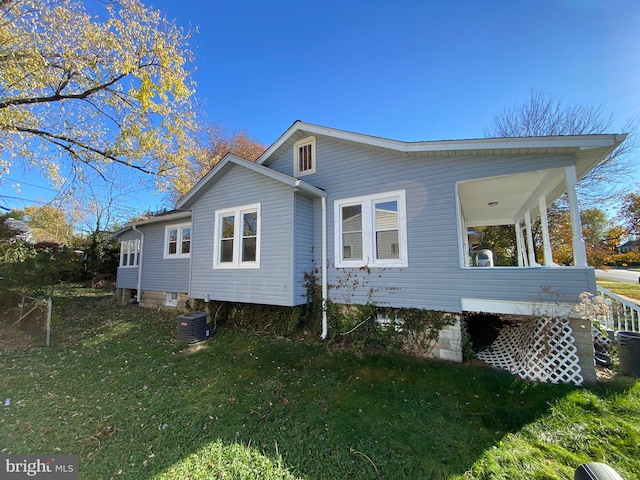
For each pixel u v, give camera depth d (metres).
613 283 15.15
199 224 7.79
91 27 6.82
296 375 4.59
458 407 3.53
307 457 2.66
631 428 2.98
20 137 7.94
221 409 3.56
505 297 4.67
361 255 6.21
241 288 6.84
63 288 13.83
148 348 6.15
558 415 3.29
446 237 5.26
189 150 10.23
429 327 5.36
